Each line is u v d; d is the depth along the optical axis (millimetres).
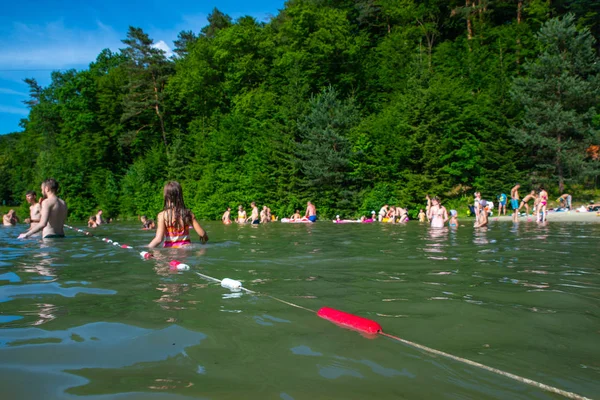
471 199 27328
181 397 1474
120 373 1685
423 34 39469
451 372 1692
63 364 1782
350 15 42375
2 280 3748
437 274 4094
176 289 3334
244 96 36531
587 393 1508
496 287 3436
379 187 27312
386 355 1888
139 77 39625
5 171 64812
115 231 12141
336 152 27547
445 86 29422
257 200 29750
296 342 2062
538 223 15305
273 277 3906
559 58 28359
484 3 37688
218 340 2088
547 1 36094
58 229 8797
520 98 28688
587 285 3514
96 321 2418
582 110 29000
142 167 35781
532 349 1978
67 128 41594
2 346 2002
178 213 6766
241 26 41281
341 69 36188
